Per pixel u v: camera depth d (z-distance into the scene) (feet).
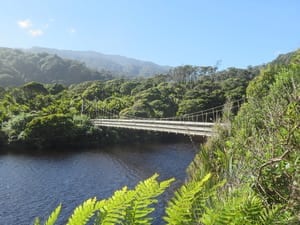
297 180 7.47
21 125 168.04
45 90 273.13
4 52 583.58
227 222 3.46
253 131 11.60
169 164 115.24
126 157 133.80
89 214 3.16
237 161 10.85
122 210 3.20
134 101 232.32
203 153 17.38
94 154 144.36
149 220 3.27
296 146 8.18
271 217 3.67
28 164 116.67
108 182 92.68
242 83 198.08
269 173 8.17
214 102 188.24
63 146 167.73
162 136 198.70
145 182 3.41
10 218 63.98
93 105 235.20
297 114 8.86
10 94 261.65
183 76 343.46
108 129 181.78
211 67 344.69
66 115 177.47
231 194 7.43
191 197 3.39
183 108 188.34
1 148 155.84
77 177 97.86
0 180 92.38
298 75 16.78
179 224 3.31
